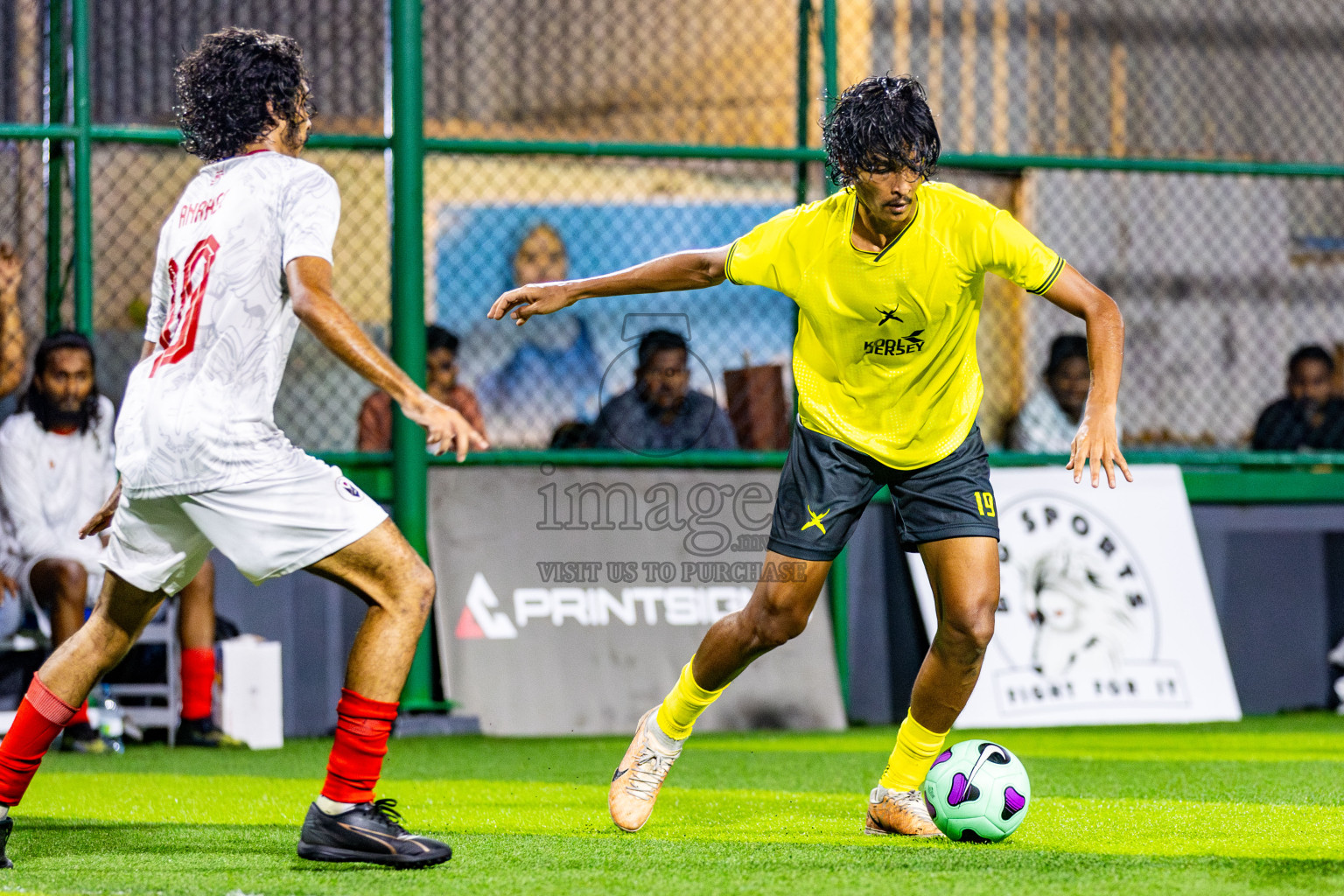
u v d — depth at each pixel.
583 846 9.55
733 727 18.97
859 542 20.09
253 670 17.06
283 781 13.73
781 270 9.76
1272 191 26.66
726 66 26.00
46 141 18.16
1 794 8.57
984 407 24.39
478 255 24.22
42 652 17.05
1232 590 21.12
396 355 18.59
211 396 8.09
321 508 8.17
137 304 22.62
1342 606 21.58
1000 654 19.34
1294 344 26.77
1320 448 22.16
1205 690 19.91
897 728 19.53
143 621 8.83
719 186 25.41
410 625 8.39
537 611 18.83
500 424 22.84
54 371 16.55
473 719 18.23
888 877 8.23
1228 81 26.67
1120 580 20.06
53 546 16.56
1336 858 8.96
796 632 9.88
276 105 8.59
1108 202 25.86
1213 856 9.07
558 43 25.69
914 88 8.88
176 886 8.04
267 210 8.21
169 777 14.08
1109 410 8.97
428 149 18.69
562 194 25.28
